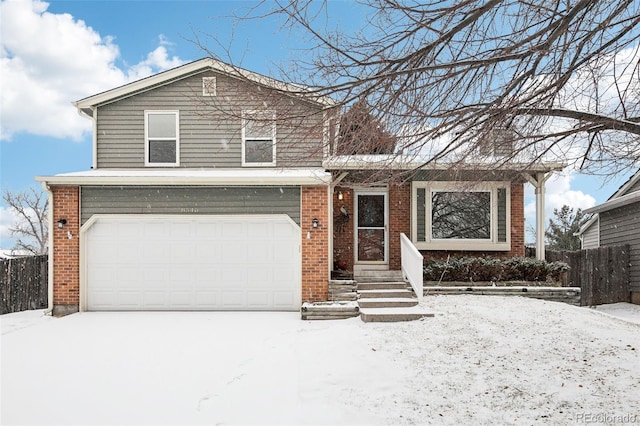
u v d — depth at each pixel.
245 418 5.39
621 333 8.46
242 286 11.75
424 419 5.32
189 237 11.80
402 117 4.90
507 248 13.27
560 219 28.47
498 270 12.35
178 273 11.77
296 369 6.94
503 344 7.88
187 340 8.71
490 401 5.76
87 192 11.77
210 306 11.72
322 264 11.63
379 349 7.69
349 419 5.34
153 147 13.28
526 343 7.91
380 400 5.83
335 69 4.84
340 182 12.09
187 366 7.21
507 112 4.87
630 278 14.78
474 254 13.50
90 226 11.76
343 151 5.38
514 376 6.50
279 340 8.55
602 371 6.54
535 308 10.38
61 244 11.70
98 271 11.76
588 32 4.52
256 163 13.09
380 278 12.44
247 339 8.70
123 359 7.61
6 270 12.34
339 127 5.20
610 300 14.55
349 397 5.92
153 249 11.78
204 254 11.78
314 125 5.07
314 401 5.81
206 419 5.38
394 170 6.08
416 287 10.88
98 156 13.24
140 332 9.41
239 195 11.77
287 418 5.38
